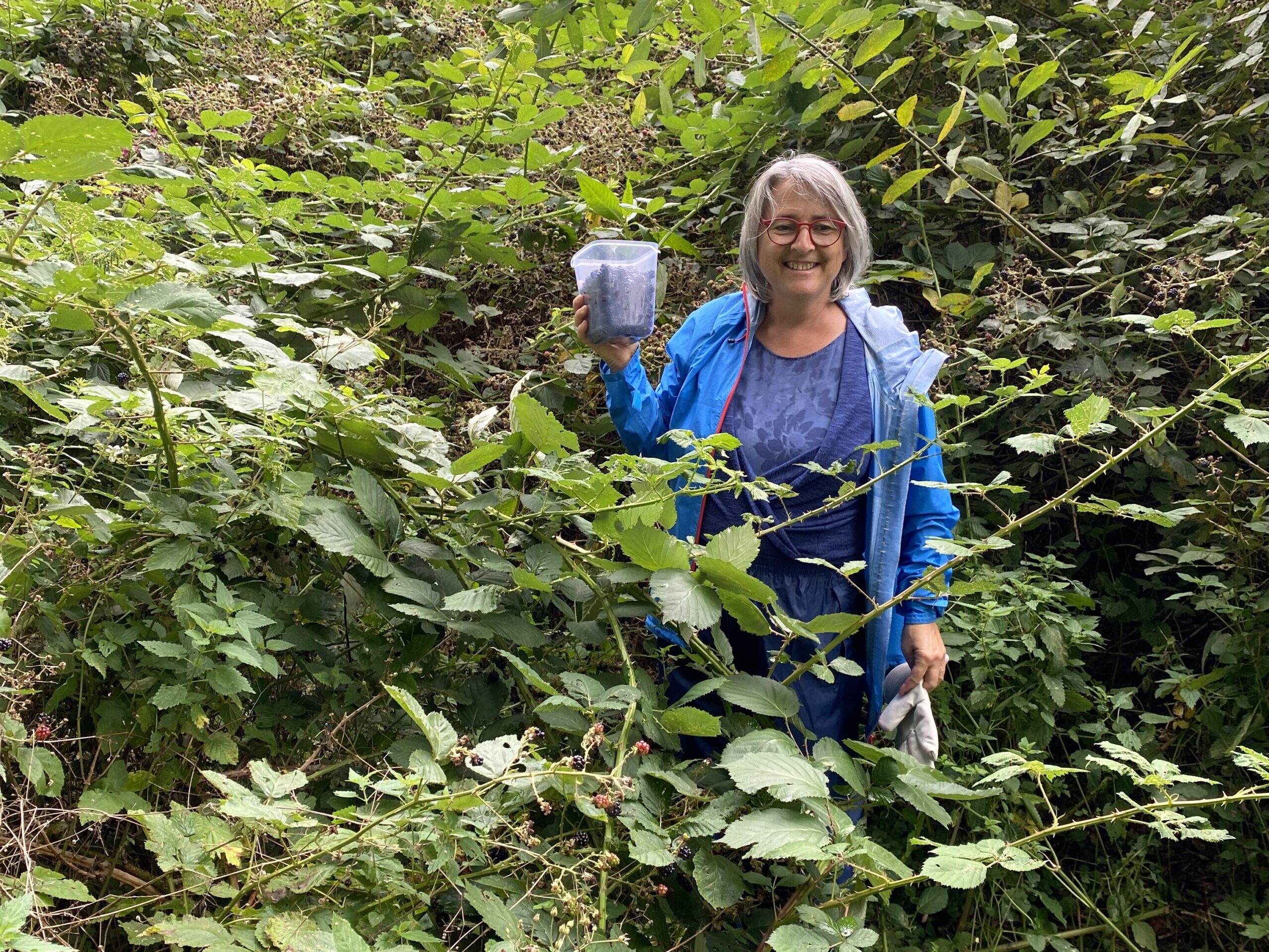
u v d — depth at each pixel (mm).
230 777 1831
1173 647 3096
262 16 4203
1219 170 3281
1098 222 3178
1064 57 3578
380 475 2252
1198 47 2898
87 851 1790
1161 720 2844
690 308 3268
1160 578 3271
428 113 4027
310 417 2051
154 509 1865
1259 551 2945
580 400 3150
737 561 1855
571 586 2150
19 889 1359
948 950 2654
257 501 1914
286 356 2012
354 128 3723
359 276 3082
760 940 1969
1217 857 2889
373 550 1946
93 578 1830
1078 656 2924
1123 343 3111
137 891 1683
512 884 1600
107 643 1763
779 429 2352
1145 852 2809
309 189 3002
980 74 3527
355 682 2121
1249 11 3266
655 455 2555
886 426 2287
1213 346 3084
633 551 1911
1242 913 2740
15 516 1839
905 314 3586
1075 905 2840
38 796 1743
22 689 1588
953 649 2818
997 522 3242
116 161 1420
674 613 1797
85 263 2182
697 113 3287
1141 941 2736
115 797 1618
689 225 3582
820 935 1471
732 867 1703
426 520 2176
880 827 2848
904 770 1743
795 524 2312
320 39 4254
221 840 1460
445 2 4242
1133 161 3465
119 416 1968
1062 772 1584
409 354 3158
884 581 2242
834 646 2043
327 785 2006
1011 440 1877
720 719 1856
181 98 3178
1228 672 2822
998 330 3072
